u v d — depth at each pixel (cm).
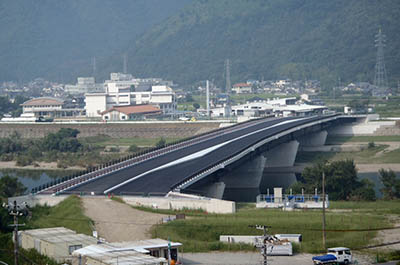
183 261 15588
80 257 14788
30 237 16850
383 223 19012
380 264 15350
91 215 19662
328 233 17938
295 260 15725
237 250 16712
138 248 15262
